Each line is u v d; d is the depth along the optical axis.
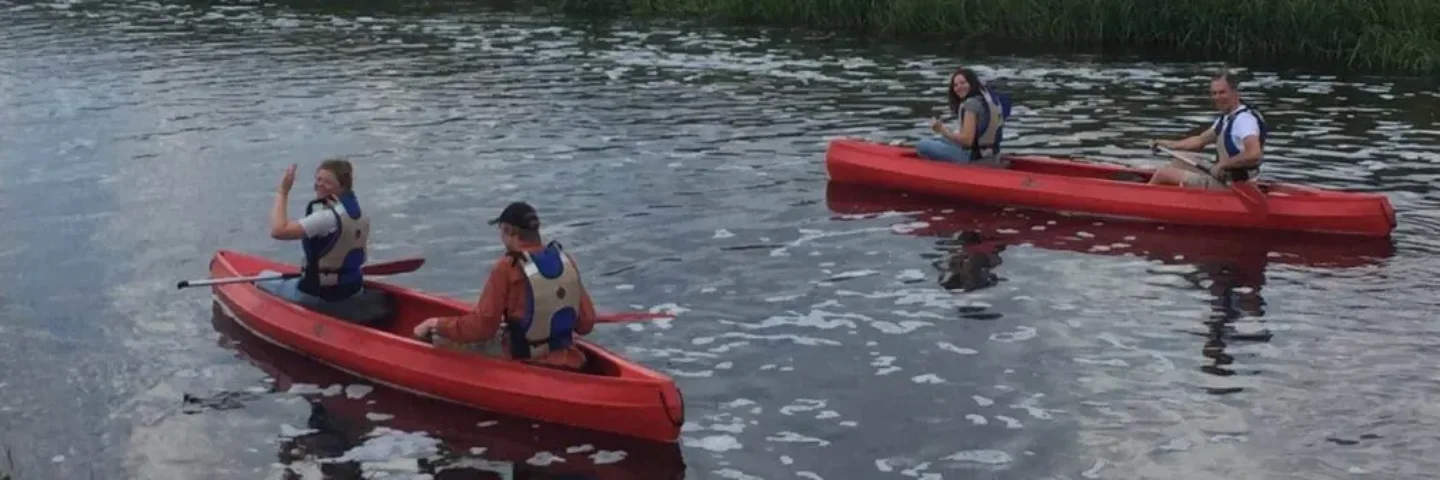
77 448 7.07
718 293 9.48
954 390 7.67
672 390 6.91
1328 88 18.09
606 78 19.31
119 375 8.04
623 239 10.90
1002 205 12.04
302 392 7.74
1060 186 11.76
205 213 11.91
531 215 7.15
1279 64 20.19
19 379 8.00
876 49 22.09
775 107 17.05
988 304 9.22
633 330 8.69
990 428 7.14
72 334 8.74
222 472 6.75
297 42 22.95
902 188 12.57
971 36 23.39
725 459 6.82
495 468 6.75
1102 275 9.91
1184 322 8.80
